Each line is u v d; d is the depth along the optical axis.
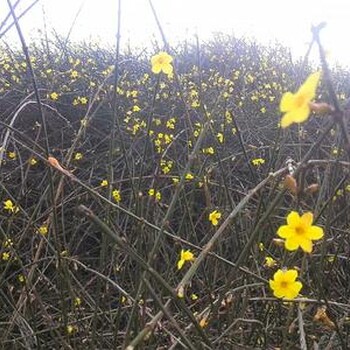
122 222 2.94
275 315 2.04
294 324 1.82
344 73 5.82
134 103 4.35
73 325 2.11
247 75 5.44
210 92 4.70
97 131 4.07
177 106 4.28
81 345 2.03
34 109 4.12
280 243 1.19
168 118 4.14
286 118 0.79
